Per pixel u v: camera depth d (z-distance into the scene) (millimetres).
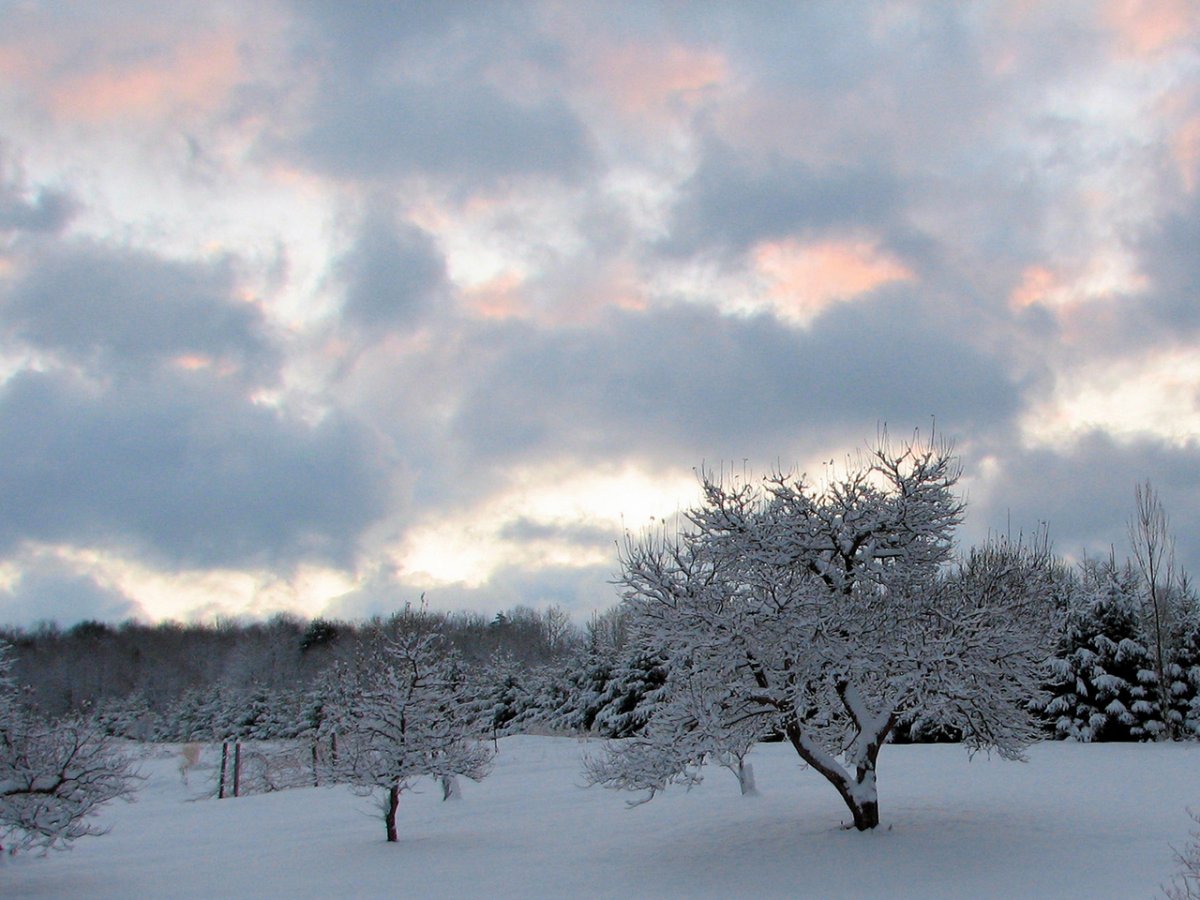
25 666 90250
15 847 17484
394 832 20750
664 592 17531
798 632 16438
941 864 14852
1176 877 12891
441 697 21812
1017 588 18828
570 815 23125
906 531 18203
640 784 16594
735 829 19016
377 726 20812
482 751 22734
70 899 15312
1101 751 30719
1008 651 16641
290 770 38125
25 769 16578
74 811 16859
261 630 109875
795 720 17172
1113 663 36719
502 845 19375
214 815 27609
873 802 17453
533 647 88500
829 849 16281
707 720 16203
